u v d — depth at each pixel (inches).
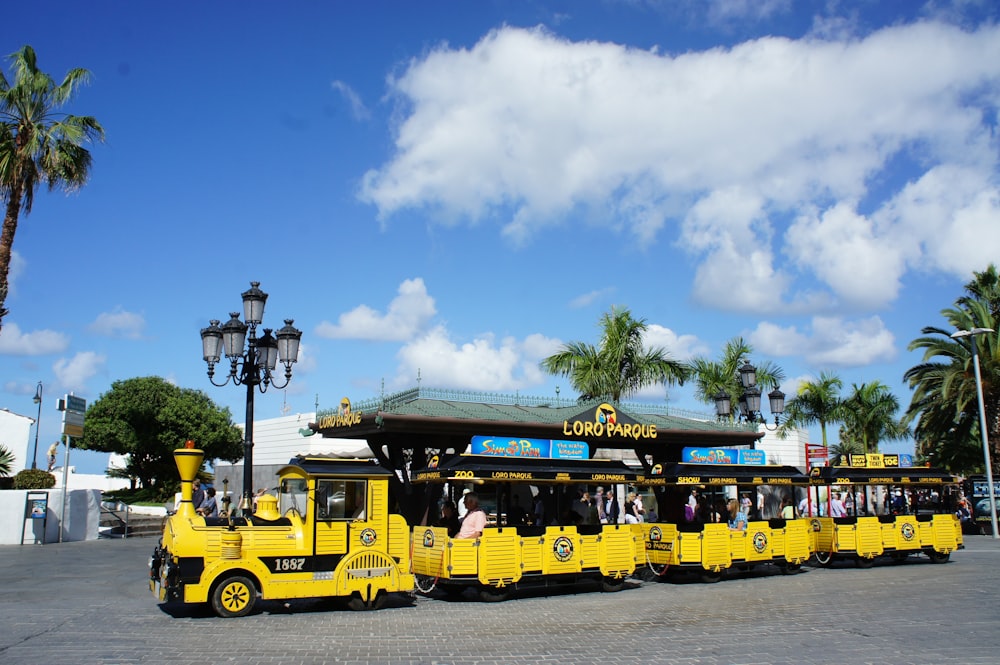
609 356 1153.4
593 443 895.7
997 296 1411.2
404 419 733.9
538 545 599.8
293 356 637.3
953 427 1489.9
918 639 417.4
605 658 369.7
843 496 1000.9
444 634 433.1
